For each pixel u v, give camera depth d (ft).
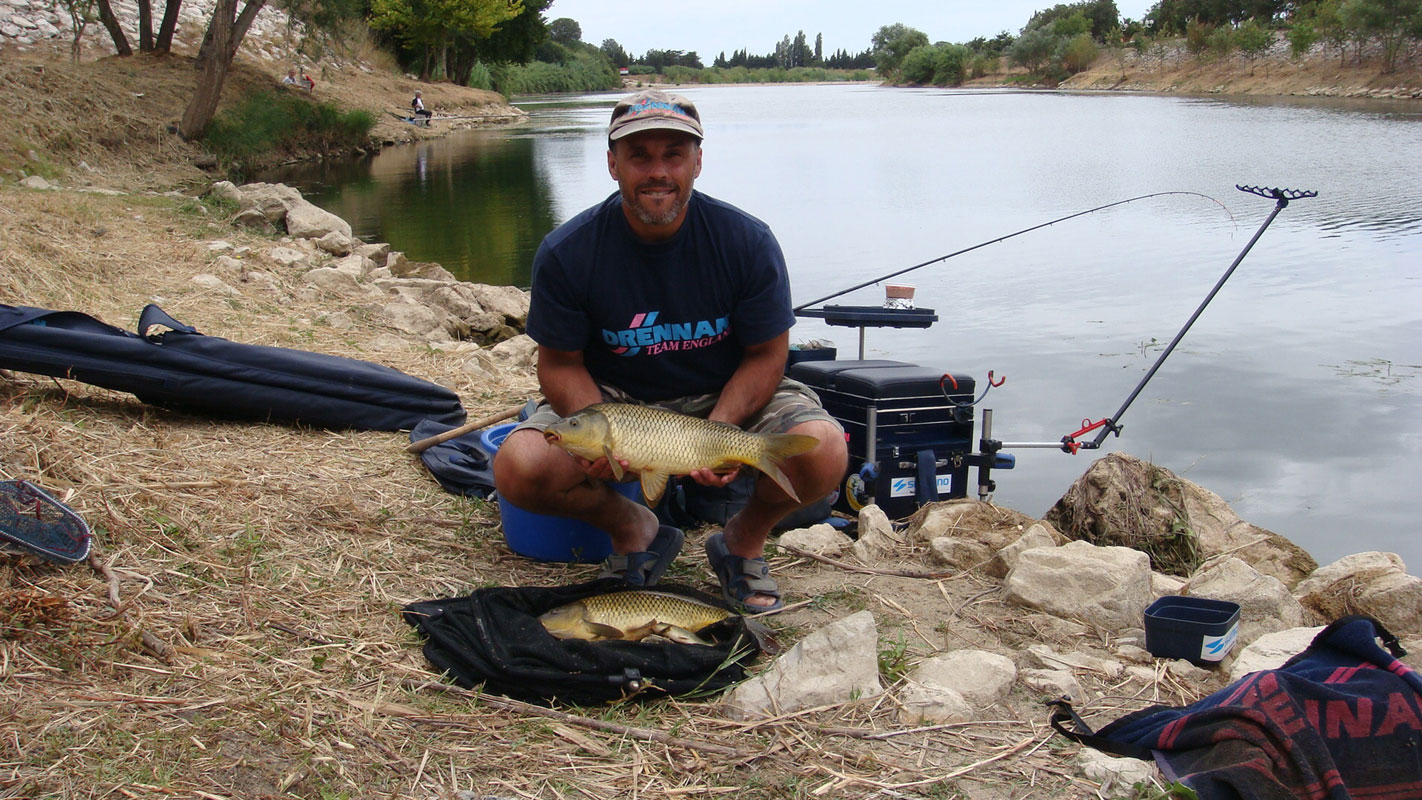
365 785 8.26
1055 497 19.74
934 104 197.06
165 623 10.20
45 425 14.20
